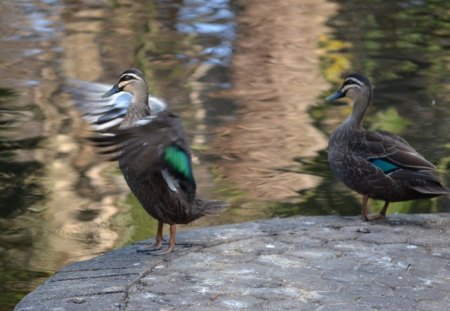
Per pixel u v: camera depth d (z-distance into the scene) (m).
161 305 8.02
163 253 9.38
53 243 11.73
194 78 20.28
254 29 25.47
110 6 28.70
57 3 29.03
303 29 25.38
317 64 21.72
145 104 9.51
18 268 10.93
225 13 27.62
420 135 16.44
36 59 21.83
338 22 26.36
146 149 8.32
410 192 10.36
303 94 19.19
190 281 8.58
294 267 8.90
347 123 10.96
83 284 8.59
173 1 29.53
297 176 14.42
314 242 9.68
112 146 8.15
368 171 10.42
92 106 9.77
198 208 9.30
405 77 20.48
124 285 8.52
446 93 19.12
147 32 25.03
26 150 15.45
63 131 16.47
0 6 28.25
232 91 19.30
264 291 8.27
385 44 23.66
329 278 8.59
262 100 18.67
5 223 12.41
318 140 16.16
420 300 8.08
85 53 22.50
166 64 21.55
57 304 8.10
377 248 9.45
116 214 12.83
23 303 8.19
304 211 12.88
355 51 22.98
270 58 22.25
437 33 24.94
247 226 10.35
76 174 14.42
